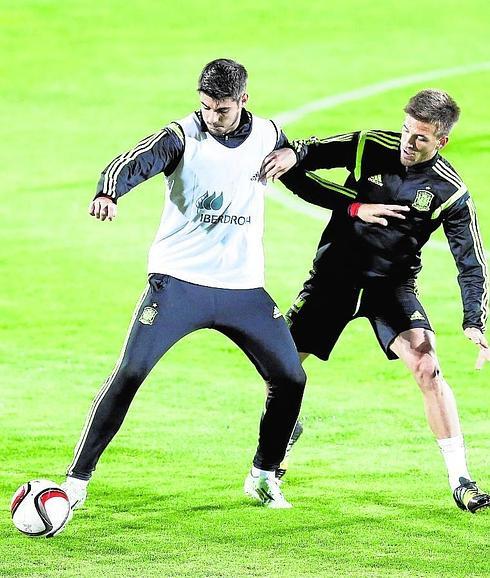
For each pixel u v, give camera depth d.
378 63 70.12
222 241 19.41
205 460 24.34
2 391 29.80
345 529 19.67
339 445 25.52
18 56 70.94
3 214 48.22
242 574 17.30
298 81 67.31
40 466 23.88
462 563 17.97
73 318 37.31
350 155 20.97
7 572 17.27
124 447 25.19
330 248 21.55
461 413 28.16
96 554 18.19
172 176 19.17
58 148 57.03
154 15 77.94
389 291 21.36
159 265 19.52
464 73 68.19
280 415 20.16
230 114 18.64
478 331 20.42
